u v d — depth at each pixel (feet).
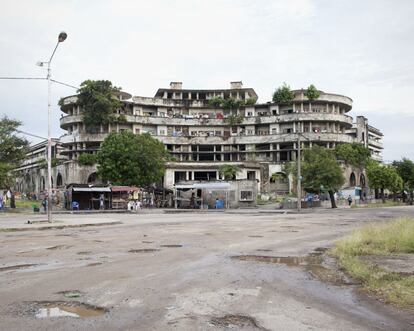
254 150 267.18
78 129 257.14
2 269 33.35
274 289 26.61
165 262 36.76
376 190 280.92
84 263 36.14
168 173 227.61
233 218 102.83
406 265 33.86
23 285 27.43
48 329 18.57
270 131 269.85
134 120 260.01
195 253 42.42
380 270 31.53
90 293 25.23
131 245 48.96
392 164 290.76
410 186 283.79
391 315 20.86
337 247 44.21
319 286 27.48
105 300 23.62
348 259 36.63
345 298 24.30
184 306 22.40
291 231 67.15
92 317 20.43
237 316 20.67
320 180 169.07
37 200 231.71
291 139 257.34
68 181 229.45
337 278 30.14
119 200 162.40
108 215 122.42
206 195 180.75
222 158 274.36
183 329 18.63
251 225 79.36
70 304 22.84
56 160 258.57
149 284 27.78
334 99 268.00
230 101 278.26
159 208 175.11
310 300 23.85
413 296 23.93
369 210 145.28
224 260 38.11
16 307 22.21
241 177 233.76
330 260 38.37
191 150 272.51
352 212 132.36
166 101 278.05
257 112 280.72
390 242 45.83
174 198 184.03
